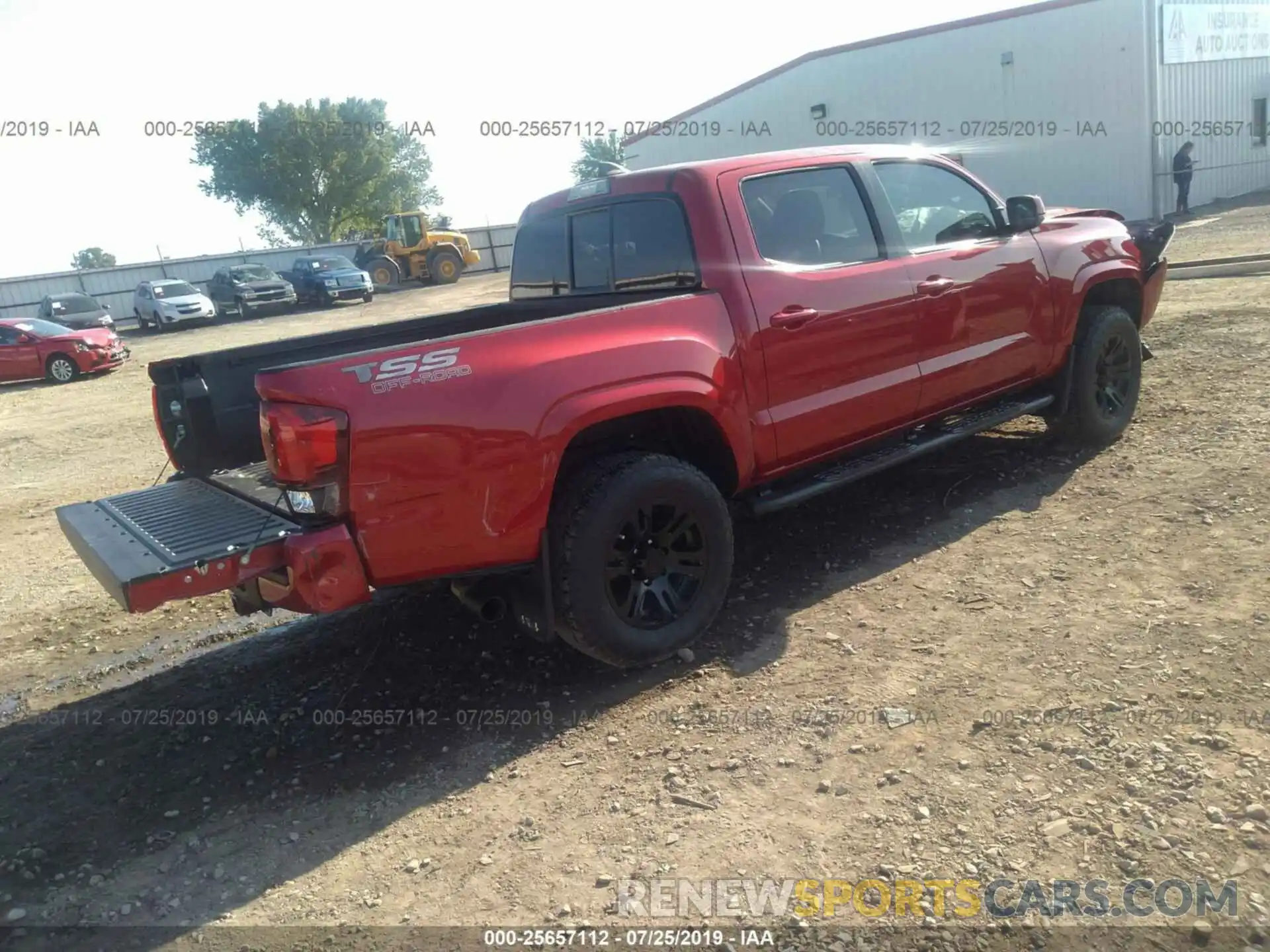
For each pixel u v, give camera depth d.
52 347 18.56
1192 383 6.77
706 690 3.64
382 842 2.97
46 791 3.47
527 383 3.38
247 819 3.17
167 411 4.21
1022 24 21.48
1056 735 3.06
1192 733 2.97
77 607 5.52
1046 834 2.63
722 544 3.90
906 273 4.56
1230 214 19.73
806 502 5.50
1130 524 4.59
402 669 4.16
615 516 3.56
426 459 3.20
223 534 3.23
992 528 4.81
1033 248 5.19
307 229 53.81
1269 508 4.50
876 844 2.68
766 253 4.15
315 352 4.61
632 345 3.64
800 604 4.27
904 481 5.66
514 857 2.82
